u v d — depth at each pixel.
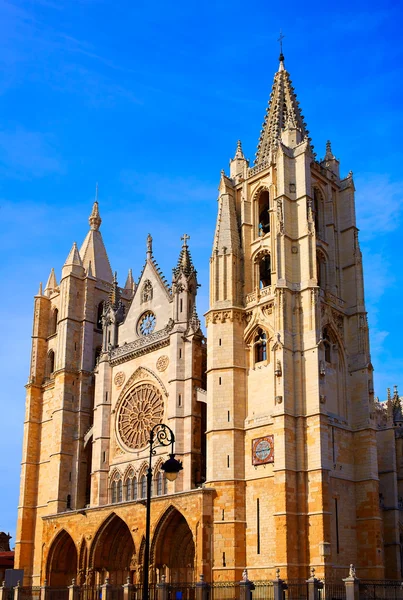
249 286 85.31
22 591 87.00
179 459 84.50
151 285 99.69
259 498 74.38
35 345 118.31
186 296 91.44
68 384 106.94
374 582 71.62
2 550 139.75
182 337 89.62
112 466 94.81
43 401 115.25
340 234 89.56
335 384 80.06
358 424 79.38
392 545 88.00
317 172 89.19
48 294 122.69
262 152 94.56
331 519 72.62
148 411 92.56
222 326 82.75
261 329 81.69
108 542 87.81
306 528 70.25
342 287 86.94
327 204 89.50
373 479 76.25
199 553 73.44
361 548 74.62
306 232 80.56
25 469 110.94
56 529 94.25
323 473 70.69
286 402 73.81
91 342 110.62
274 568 70.19
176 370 88.06
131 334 99.88
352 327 84.00
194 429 85.25
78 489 101.25
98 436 96.75
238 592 68.38
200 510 74.88
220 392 80.00
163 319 95.69
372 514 75.06
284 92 95.56
